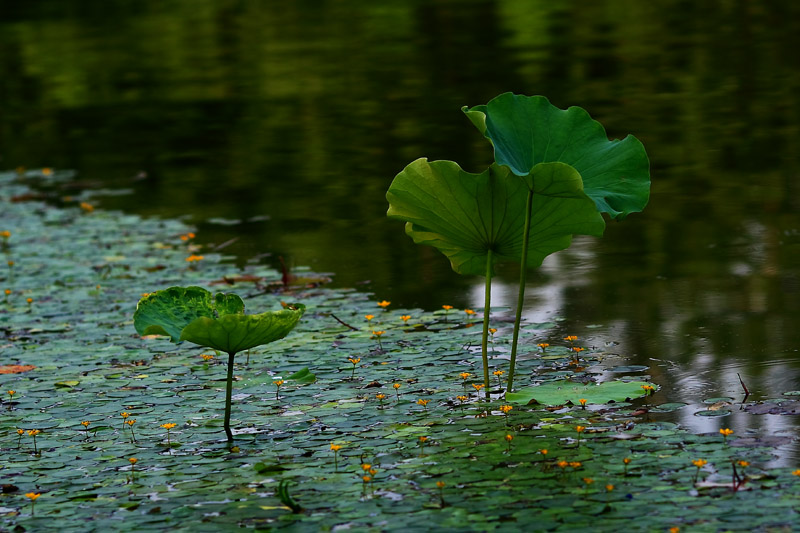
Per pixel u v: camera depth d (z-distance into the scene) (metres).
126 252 9.00
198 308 5.14
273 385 5.70
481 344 6.22
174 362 6.22
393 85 15.79
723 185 9.69
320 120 14.06
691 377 5.40
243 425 5.11
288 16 25.00
